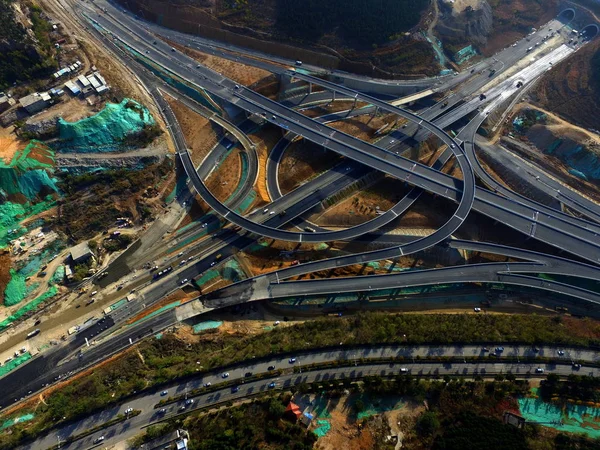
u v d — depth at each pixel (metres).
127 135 154.25
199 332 124.25
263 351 113.56
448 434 98.31
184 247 141.38
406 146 168.00
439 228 140.50
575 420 104.56
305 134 164.25
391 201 157.25
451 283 136.75
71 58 164.12
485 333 118.94
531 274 141.75
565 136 165.38
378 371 111.56
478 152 170.62
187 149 159.38
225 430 99.44
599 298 129.75
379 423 102.12
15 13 157.00
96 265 133.62
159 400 107.00
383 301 136.75
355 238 148.50
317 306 135.00
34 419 104.50
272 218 146.12
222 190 155.00
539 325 122.94
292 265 137.75
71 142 146.88
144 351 117.19
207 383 109.56
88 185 144.12
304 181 162.62
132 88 170.25
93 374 111.31
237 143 168.38
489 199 150.12
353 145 161.88
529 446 96.31
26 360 115.94
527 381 110.31
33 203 137.75
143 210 144.62
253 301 134.12
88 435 101.88
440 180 152.25
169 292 131.00
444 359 113.06
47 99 150.12
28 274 128.12
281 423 101.31
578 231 142.75
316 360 113.38
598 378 107.44
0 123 144.75
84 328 122.25
